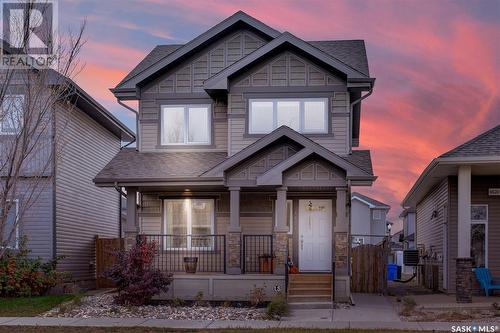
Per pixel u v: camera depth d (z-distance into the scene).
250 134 19.27
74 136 21.17
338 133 19.14
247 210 19.31
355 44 21.83
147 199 19.77
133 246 16.88
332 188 17.91
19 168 11.38
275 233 17.27
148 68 20.06
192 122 20.33
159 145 20.20
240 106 19.44
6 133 12.21
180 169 18.59
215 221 19.48
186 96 20.36
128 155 20.03
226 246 19.12
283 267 17.11
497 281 18.27
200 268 19.20
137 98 20.23
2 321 14.14
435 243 22.38
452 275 19.00
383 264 19.81
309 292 16.70
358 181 16.92
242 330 12.77
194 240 19.41
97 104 21.25
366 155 19.09
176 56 20.09
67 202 20.53
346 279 16.84
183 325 13.59
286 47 19.41
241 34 20.42
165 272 17.62
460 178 16.77
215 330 12.86
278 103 19.42
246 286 17.03
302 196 19.23
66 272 19.03
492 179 19.08
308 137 19.14
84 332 12.77
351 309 15.84
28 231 19.25
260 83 19.50
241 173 17.83
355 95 19.98
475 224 19.12
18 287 17.41
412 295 19.05
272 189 18.86
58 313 15.23
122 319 14.44
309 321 14.04
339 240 17.05
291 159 17.06
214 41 20.50
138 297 16.03
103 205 24.53
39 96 12.14
